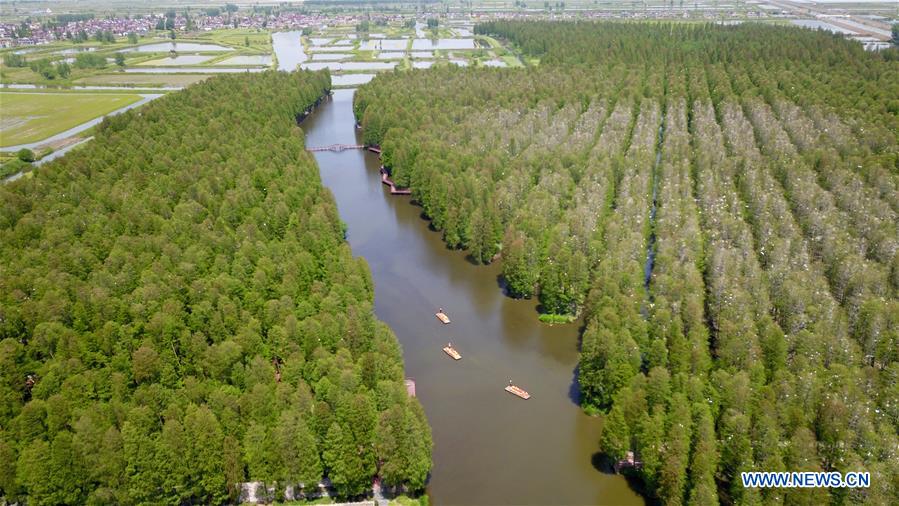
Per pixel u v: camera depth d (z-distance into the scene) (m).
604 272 194.38
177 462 128.00
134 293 176.62
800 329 163.75
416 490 140.88
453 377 182.12
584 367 164.62
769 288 183.62
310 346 160.25
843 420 130.62
